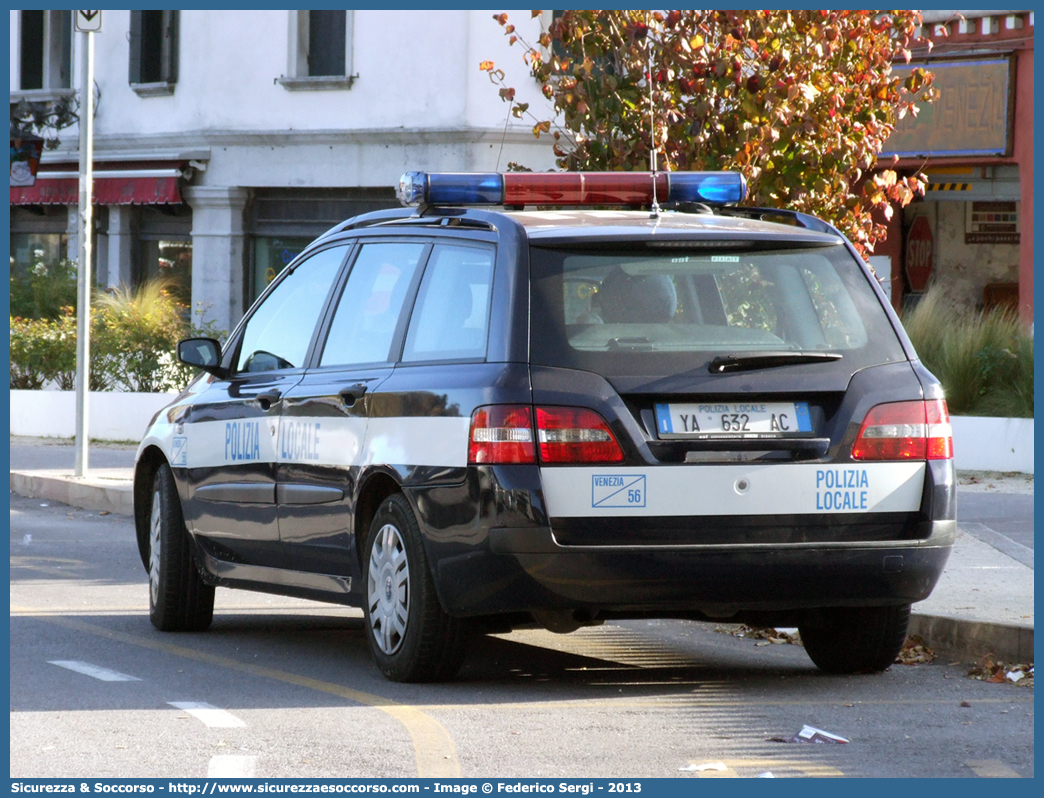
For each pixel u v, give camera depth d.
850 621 24.09
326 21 87.94
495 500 20.83
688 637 28.86
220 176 91.69
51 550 41.69
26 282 88.12
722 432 21.17
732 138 37.88
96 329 75.25
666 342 21.36
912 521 21.89
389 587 22.97
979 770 17.94
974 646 25.53
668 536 20.94
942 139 73.31
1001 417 59.66
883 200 38.81
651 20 38.91
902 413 21.86
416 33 83.94
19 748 18.86
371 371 23.88
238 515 26.98
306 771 17.72
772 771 17.80
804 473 21.30
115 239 97.19
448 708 21.22
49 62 99.50
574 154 39.56
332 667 24.80
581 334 21.30
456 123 82.56
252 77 90.25
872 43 39.22
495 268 22.00
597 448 20.81
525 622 22.30
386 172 85.44
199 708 21.22
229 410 27.44
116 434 72.62
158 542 29.16
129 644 27.17
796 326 21.92
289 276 27.97
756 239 22.30
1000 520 43.12
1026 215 72.31
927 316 65.50
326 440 24.44
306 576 25.34
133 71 95.38
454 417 21.56
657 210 23.55
